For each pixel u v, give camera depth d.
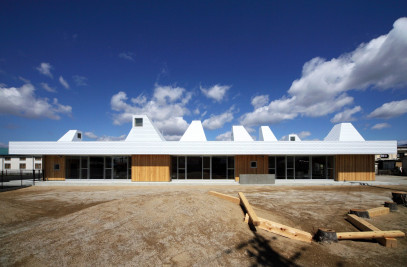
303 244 5.56
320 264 4.64
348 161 19.38
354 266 4.62
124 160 19.70
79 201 11.07
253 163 19.41
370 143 18.56
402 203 9.99
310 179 19.86
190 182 18.38
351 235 5.82
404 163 31.67
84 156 19.78
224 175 19.53
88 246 4.90
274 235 5.84
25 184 17.52
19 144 18.28
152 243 5.02
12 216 8.20
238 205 8.20
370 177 19.33
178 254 4.63
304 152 18.45
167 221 5.99
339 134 22.22
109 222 6.04
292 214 8.41
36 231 5.85
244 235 5.62
